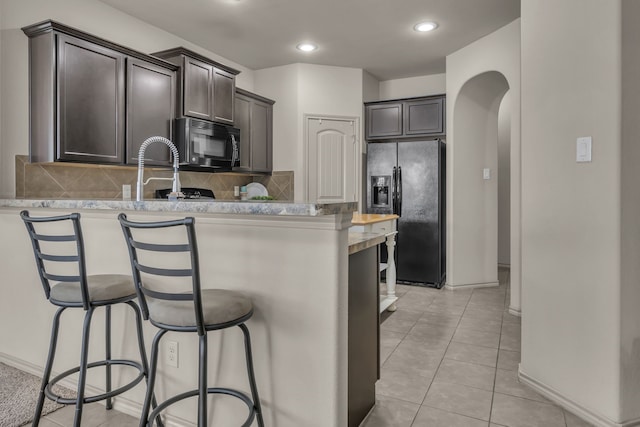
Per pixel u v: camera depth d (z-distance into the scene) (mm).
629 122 1717
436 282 4543
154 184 3783
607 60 1736
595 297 1817
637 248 1752
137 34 3559
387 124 4973
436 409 1993
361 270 1853
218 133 3770
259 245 1603
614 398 1743
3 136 2631
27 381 2287
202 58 3594
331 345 1480
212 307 1368
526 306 2225
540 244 2115
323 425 1504
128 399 1985
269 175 4938
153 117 3242
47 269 2252
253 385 1522
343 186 4957
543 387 2113
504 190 5898
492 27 3789
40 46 2641
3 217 2451
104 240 2018
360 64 4828
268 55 4512
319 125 4855
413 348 2783
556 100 1995
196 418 1763
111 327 2021
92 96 2785
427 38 4043
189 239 1280
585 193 1853
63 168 2994
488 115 4633
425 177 4574
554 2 1998
